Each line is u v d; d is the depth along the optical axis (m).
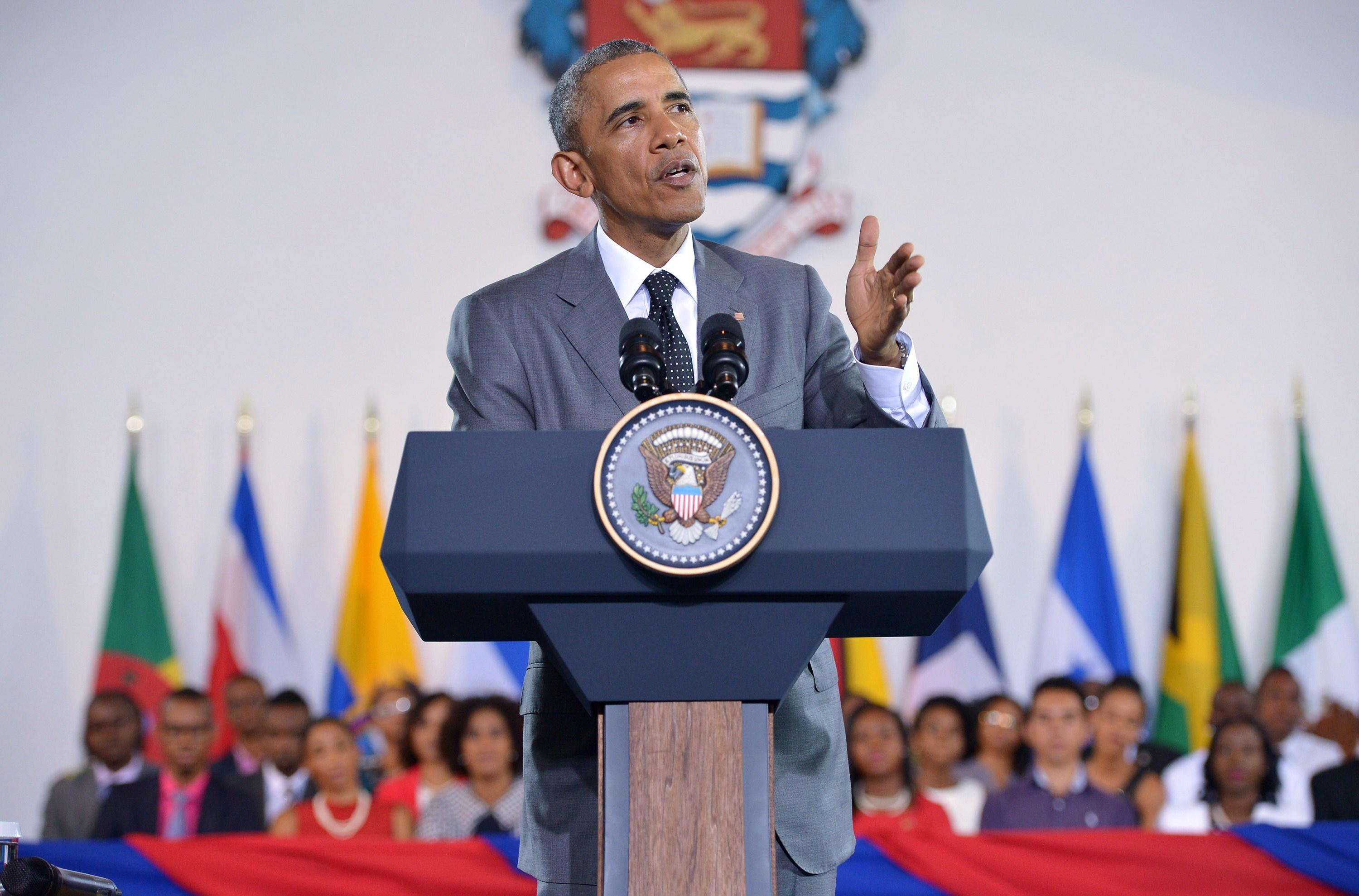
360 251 15.23
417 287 15.21
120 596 14.11
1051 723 11.80
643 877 2.97
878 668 13.95
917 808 11.13
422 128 15.44
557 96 4.51
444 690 14.05
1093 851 8.25
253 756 13.32
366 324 15.13
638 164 4.24
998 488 14.98
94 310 14.93
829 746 3.92
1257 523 14.91
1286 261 15.39
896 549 3.07
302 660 14.45
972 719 12.00
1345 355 15.21
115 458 14.70
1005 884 8.13
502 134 15.45
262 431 14.87
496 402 4.12
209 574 14.58
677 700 3.05
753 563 3.05
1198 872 8.16
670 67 4.41
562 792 3.83
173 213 15.16
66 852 8.13
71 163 15.14
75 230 15.05
